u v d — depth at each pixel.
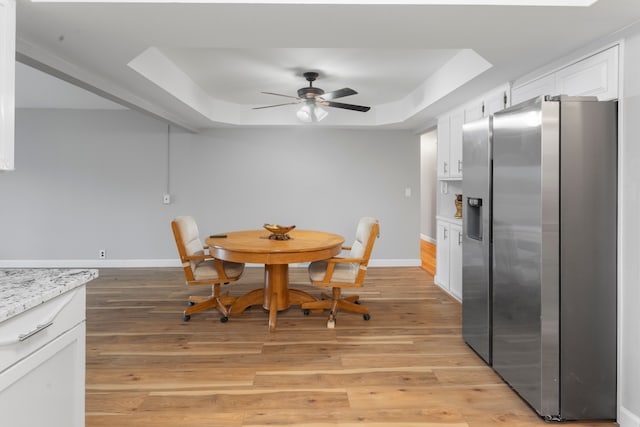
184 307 3.74
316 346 2.86
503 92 3.14
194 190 5.60
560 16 1.86
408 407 2.08
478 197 2.59
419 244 5.78
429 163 7.96
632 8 1.75
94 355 2.68
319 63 3.55
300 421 1.94
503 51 2.36
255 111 5.29
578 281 1.94
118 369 2.48
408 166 5.73
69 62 2.65
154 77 3.18
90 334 3.06
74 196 5.47
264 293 3.63
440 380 2.37
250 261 3.06
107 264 5.52
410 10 1.85
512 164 2.19
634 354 1.87
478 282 2.64
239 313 3.55
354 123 5.34
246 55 3.35
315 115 3.87
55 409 1.34
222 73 3.87
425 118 4.75
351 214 5.74
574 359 1.96
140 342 2.91
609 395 1.98
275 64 3.59
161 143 5.53
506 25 1.99
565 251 1.94
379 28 2.07
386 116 5.23
